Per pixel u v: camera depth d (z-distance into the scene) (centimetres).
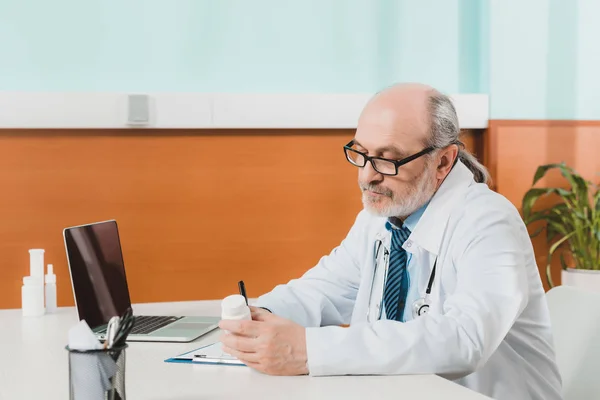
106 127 314
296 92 340
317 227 337
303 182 335
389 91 161
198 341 157
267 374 128
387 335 129
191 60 331
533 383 156
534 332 159
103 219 319
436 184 162
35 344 157
